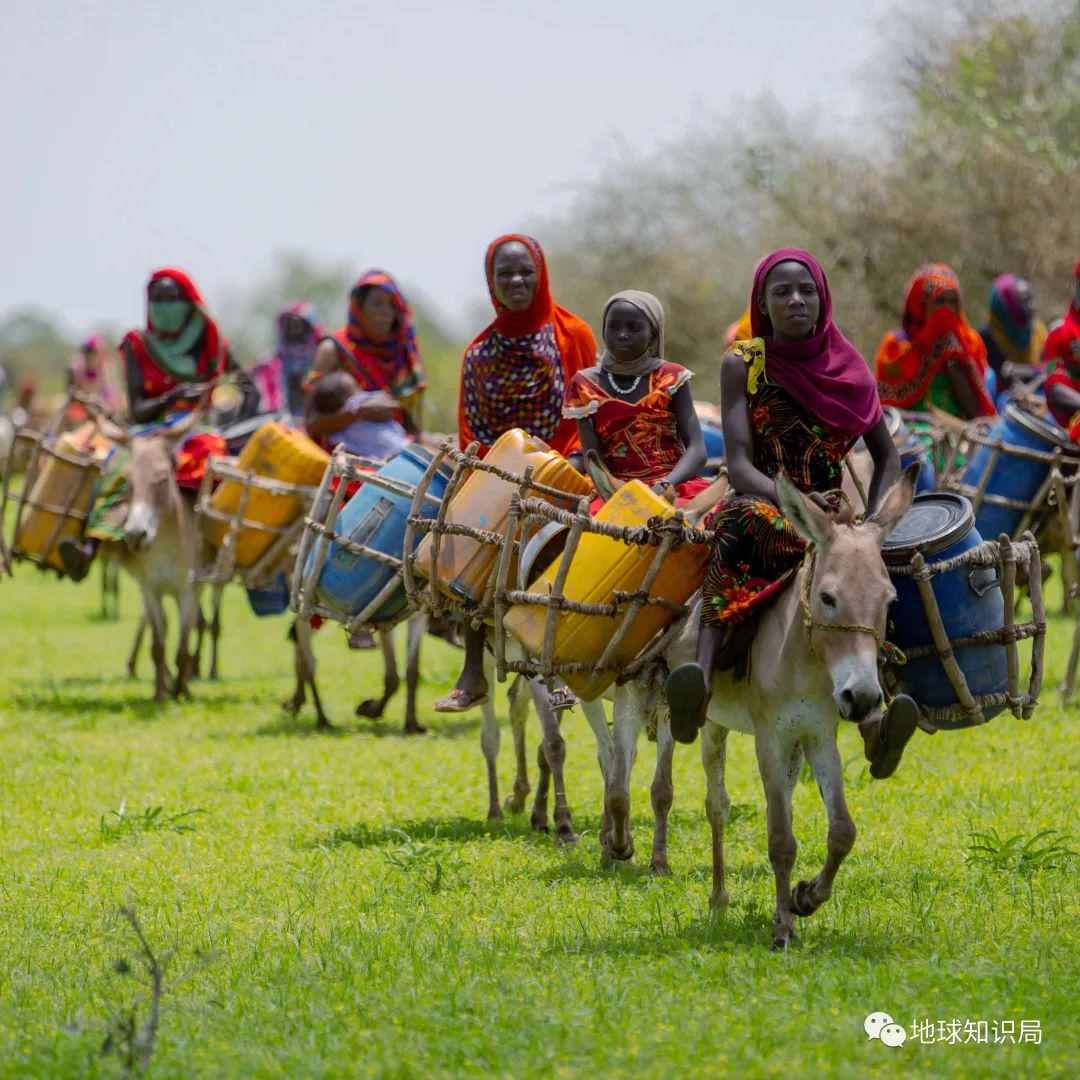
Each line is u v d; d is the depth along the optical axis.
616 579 30.28
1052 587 93.06
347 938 29.36
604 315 35.12
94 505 61.91
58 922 31.94
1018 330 70.06
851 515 26.69
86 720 59.56
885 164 118.81
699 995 25.16
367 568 38.28
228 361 67.38
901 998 24.75
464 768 48.81
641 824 40.12
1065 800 40.28
